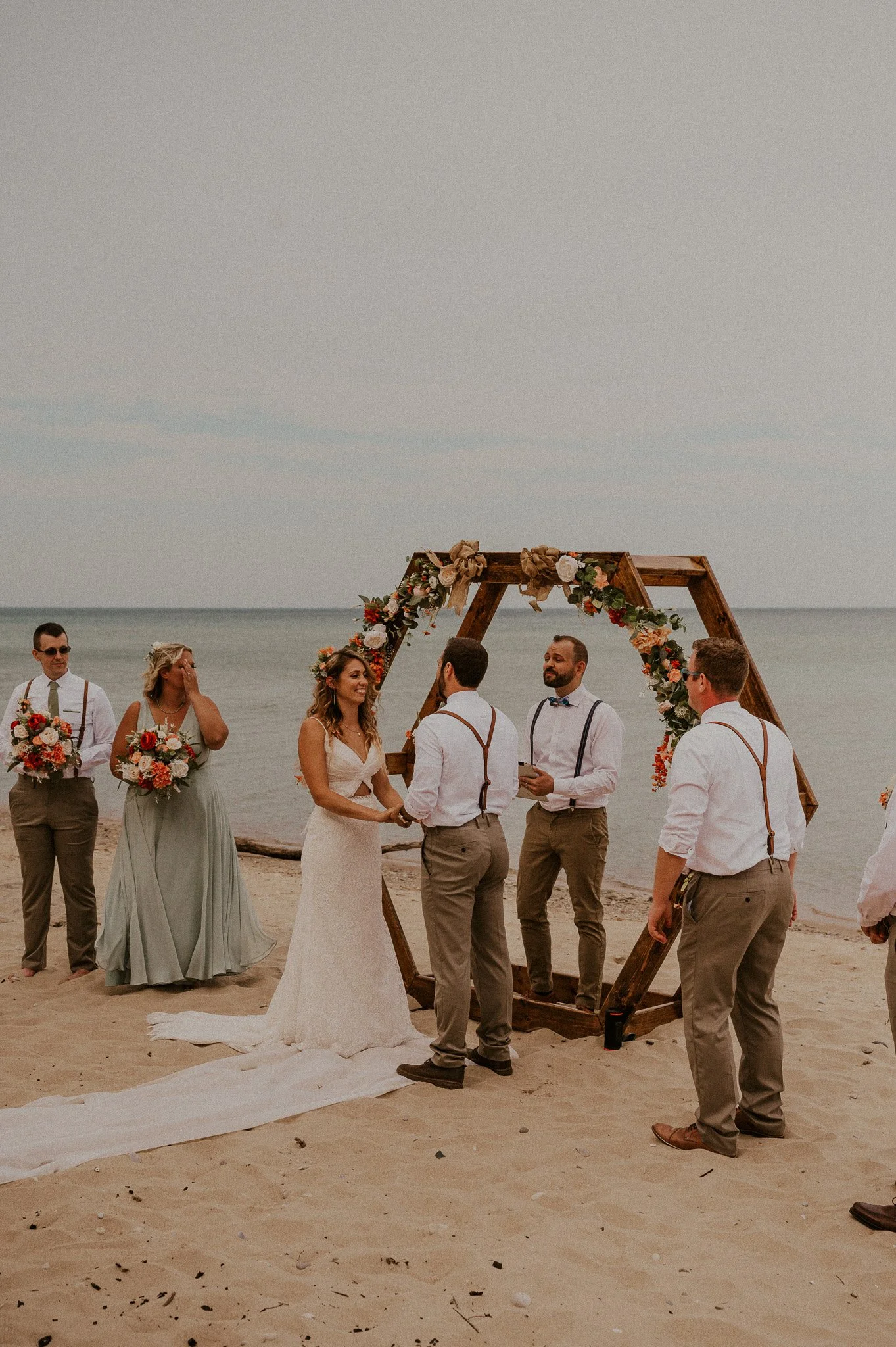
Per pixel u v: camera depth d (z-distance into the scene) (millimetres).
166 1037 5023
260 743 18875
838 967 6816
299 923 4992
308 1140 3900
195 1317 2725
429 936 4594
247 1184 3521
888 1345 2691
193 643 74688
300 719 22828
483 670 4652
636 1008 5121
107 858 10352
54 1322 2689
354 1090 4395
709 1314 2793
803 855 10812
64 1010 5531
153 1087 4375
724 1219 3328
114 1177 3539
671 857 3668
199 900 5914
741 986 4012
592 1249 3123
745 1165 3729
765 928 3842
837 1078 4633
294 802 13555
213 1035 5055
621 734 5199
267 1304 2775
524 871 5492
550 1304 2818
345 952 4902
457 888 4480
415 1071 4555
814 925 8312
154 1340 2623
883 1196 3488
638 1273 2986
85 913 6203
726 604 5145
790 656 52438
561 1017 5215
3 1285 2861
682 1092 4465
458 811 4480
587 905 5254
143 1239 3100
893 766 16469
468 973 4535
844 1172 3688
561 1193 3508
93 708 6215
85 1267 2943
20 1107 4141
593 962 5285
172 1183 3514
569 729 5250
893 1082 4605
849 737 20156
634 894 9297
